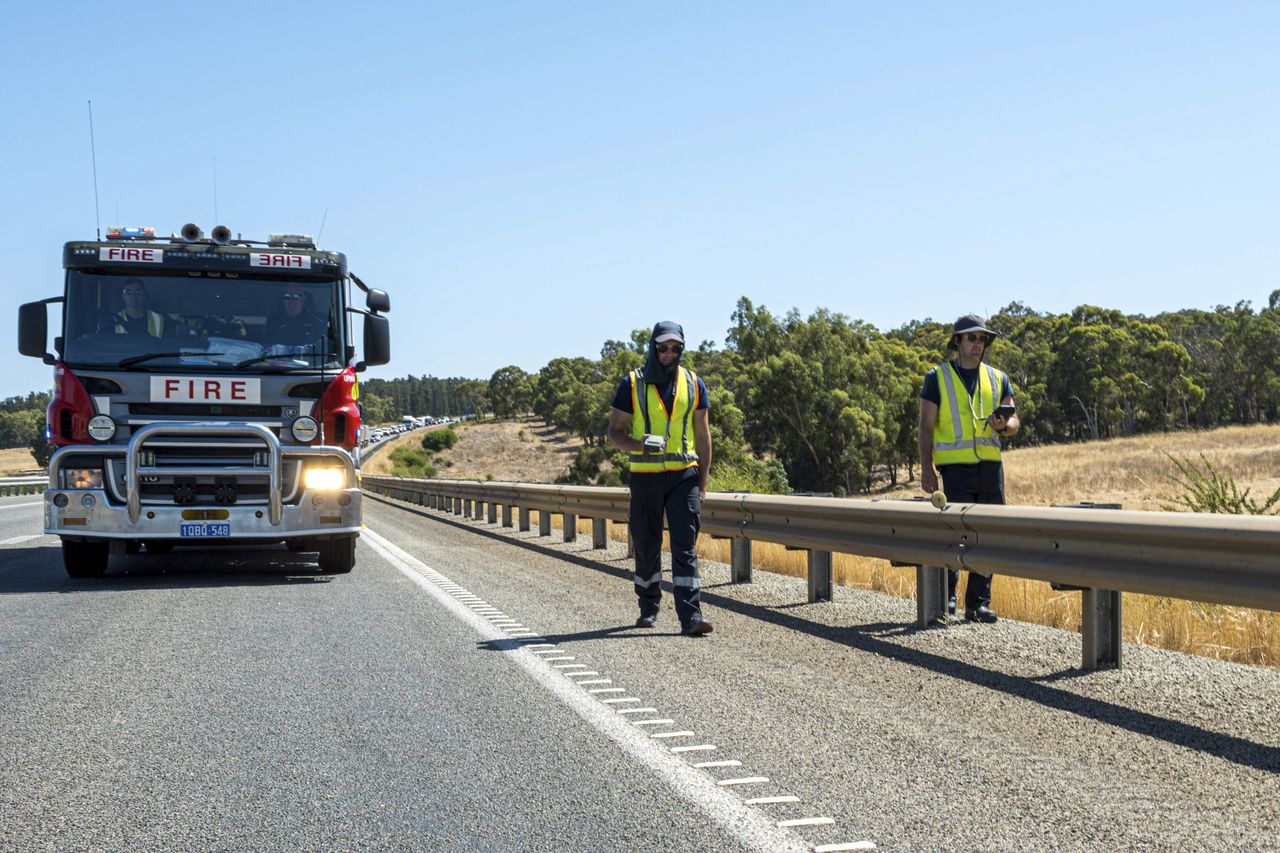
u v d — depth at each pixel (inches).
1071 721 204.2
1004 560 270.5
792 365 3905.0
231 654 273.9
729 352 6815.9
